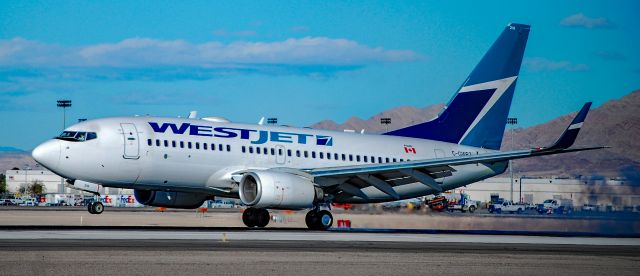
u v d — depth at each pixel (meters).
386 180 130.38
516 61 146.00
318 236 100.38
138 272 58.12
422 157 141.00
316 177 122.00
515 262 70.50
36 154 112.44
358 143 136.75
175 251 73.62
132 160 115.50
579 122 116.38
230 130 124.75
